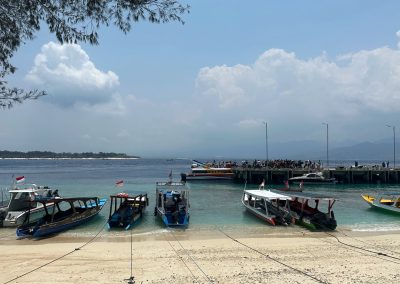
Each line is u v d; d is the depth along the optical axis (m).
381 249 20.30
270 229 27.22
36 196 31.86
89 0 7.91
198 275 15.44
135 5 8.16
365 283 14.20
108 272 15.98
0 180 77.81
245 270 16.11
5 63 8.23
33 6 7.83
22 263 17.61
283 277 15.00
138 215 30.41
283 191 36.34
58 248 21.06
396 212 33.78
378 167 73.12
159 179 81.12
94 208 32.03
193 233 25.89
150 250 20.28
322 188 61.81
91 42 8.30
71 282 14.62
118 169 138.00
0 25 7.95
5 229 27.44
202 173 70.44
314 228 27.14
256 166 72.44
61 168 146.88
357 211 36.22
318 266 16.67
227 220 30.83
